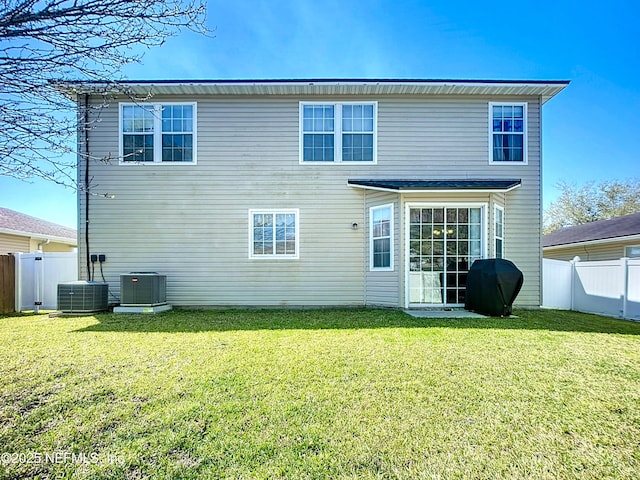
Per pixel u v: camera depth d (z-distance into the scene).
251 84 8.77
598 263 9.00
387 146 9.18
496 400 3.24
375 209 8.98
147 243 9.09
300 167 9.18
